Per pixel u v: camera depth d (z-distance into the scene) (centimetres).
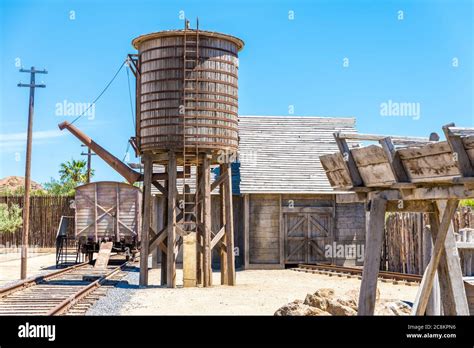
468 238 1596
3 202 5016
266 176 3397
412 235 2714
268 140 3616
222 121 2305
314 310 1309
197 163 2462
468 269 1567
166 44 2280
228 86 2328
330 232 3406
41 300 1812
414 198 840
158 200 3416
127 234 3356
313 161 3531
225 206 2400
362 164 905
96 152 2512
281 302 1834
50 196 4981
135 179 2498
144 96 2317
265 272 3130
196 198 2328
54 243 4938
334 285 2409
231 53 2348
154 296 1981
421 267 2605
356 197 966
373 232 898
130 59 2398
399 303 1368
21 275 2570
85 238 3369
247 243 3331
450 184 790
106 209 3362
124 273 2953
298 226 3388
